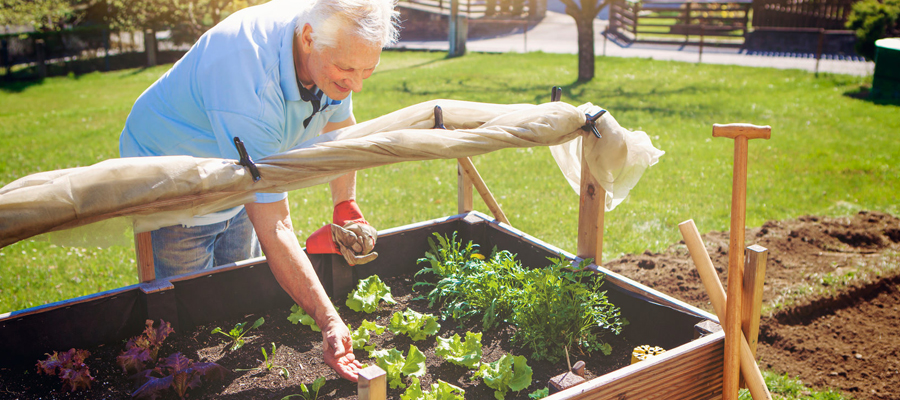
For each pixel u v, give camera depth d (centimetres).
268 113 198
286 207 212
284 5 216
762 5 2009
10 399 200
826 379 318
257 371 222
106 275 454
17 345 213
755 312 197
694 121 953
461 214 323
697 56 1789
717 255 462
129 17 1981
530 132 226
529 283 247
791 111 1013
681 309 226
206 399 206
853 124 913
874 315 379
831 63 1583
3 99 1453
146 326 235
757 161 729
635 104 1106
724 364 197
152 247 251
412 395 197
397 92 1307
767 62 1625
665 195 614
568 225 539
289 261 203
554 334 235
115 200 172
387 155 198
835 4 1852
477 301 263
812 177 662
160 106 226
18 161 780
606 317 244
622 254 472
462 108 243
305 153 190
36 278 448
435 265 289
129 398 204
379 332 241
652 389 186
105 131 982
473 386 217
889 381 313
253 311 261
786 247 469
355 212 263
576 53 1928
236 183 184
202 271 243
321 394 208
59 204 166
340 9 180
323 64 189
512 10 2670
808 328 365
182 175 177
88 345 228
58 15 2062
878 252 462
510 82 1412
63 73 1908
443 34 2602
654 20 2484
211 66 200
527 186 658
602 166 251
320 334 248
